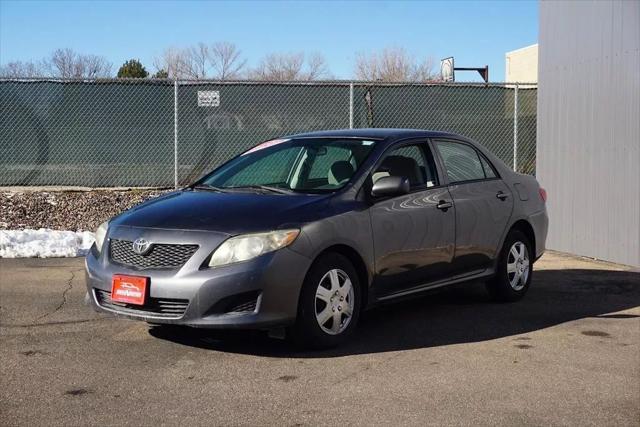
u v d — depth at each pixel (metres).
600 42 9.53
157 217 5.48
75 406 4.40
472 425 4.14
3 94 12.32
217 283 4.99
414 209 6.12
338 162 6.12
